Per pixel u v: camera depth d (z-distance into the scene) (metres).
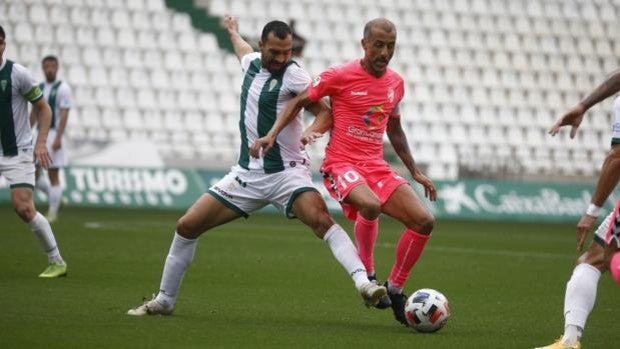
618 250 24.22
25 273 40.16
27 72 36.91
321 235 28.72
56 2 98.69
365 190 29.36
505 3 115.31
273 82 29.25
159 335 25.78
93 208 84.62
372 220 29.88
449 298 37.16
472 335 27.78
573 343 23.92
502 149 107.94
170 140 96.06
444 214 92.38
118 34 99.88
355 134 30.30
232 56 102.69
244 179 29.39
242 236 64.19
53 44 97.06
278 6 107.00
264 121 29.25
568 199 95.62
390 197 29.84
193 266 45.34
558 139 110.00
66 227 64.50
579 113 23.83
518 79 112.19
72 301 32.19
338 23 108.38
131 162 89.00
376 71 29.95
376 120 30.31
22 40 96.50
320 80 29.64
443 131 106.75
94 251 49.94
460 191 93.50
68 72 96.62
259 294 36.31
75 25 98.62
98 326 26.91
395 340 26.38
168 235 60.62
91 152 88.00
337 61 106.75
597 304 36.12
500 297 37.84
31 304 31.08
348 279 42.09
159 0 102.44
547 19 116.00
